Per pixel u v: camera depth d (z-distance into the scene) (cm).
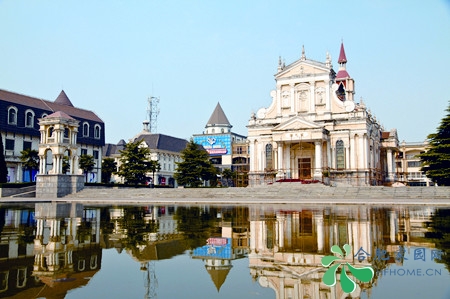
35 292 737
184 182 6894
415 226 1725
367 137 5947
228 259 1057
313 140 5847
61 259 1051
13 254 1115
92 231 1642
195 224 1920
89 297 709
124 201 4253
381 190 4219
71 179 5203
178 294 732
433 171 5034
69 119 5262
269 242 1329
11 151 6531
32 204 3800
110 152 10525
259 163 6500
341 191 4388
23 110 6744
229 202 3956
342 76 8631
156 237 1472
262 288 774
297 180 5581
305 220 2033
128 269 938
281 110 6475
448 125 5050
